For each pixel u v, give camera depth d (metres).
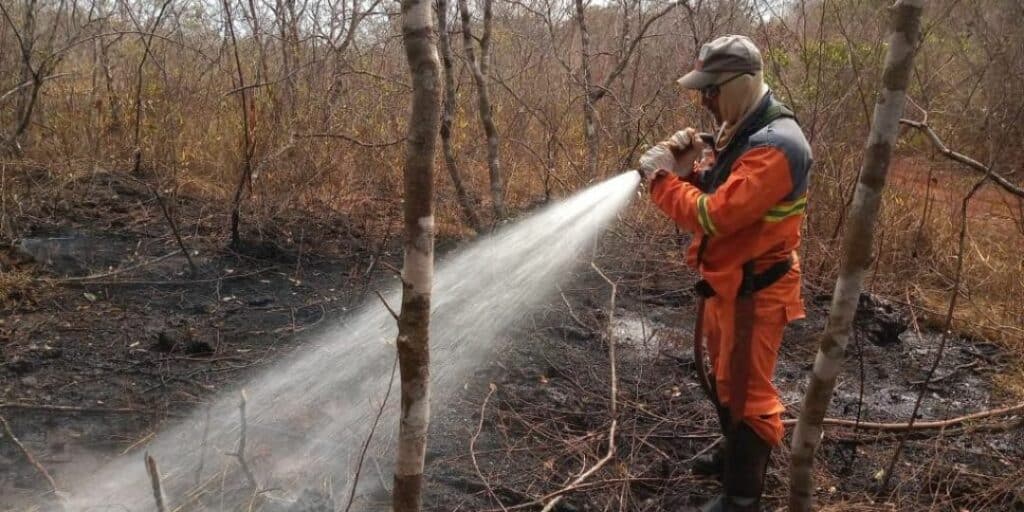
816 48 6.61
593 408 3.90
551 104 7.07
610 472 3.38
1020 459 3.69
